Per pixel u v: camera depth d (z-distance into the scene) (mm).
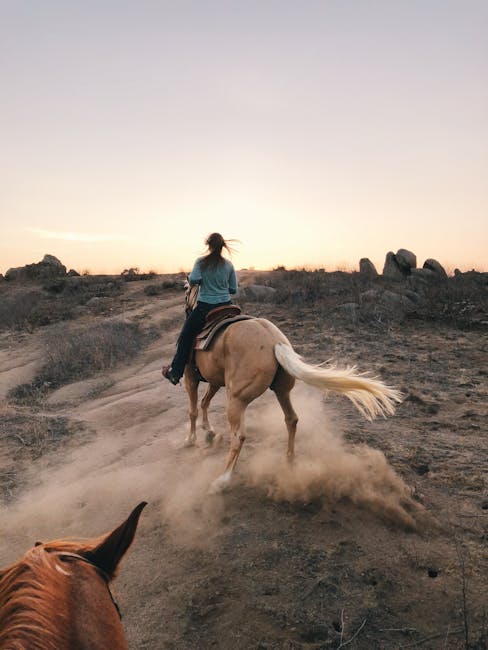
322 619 3348
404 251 19938
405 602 3475
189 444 6348
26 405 9305
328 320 12859
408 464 5406
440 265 19766
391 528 4277
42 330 15852
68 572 1305
